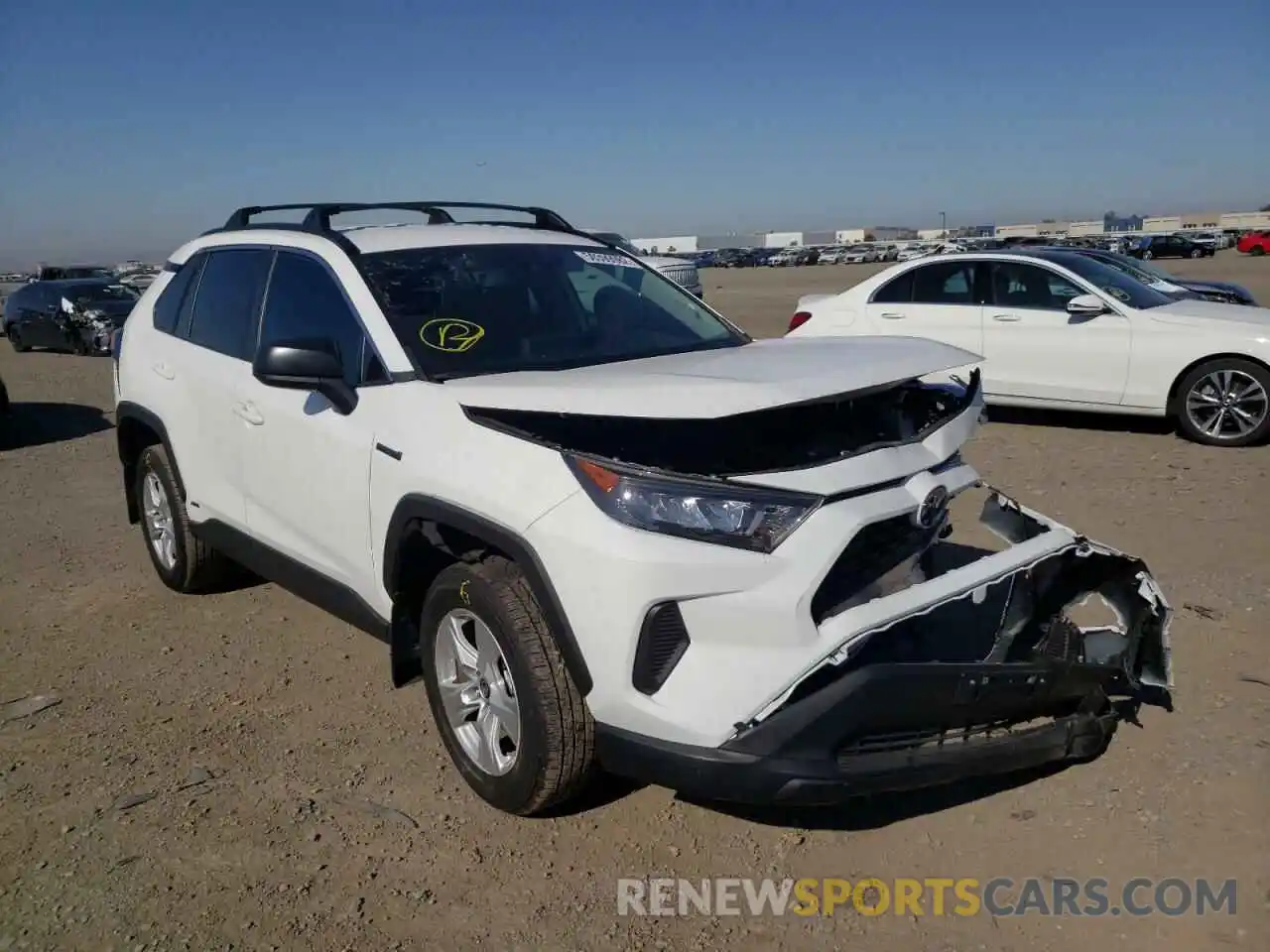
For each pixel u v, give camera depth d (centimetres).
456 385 356
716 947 289
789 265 8038
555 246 462
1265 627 468
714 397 294
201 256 524
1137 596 352
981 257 960
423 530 351
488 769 347
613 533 290
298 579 433
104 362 1833
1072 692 326
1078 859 320
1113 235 6462
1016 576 360
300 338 403
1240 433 836
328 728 418
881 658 326
